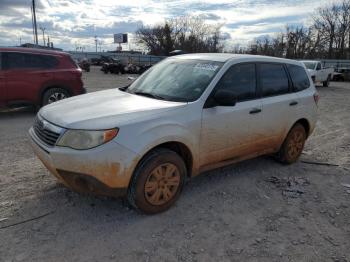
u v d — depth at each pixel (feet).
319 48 197.36
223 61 14.39
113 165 10.55
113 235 10.66
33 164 16.56
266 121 15.53
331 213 12.90
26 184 14.08
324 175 16.94
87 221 11.38
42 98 29.55
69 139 10.61
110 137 10.49
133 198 11.38
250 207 13.00
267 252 10.25
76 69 31.42
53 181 14.42
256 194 14.16
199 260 9.73
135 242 10.37
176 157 12.07
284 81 16.98
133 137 10.82
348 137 25.61
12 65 27.99
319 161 19.22
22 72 28.27
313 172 17.31
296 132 17.89
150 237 10.66
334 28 190.80
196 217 12.01
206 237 10.84
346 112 38.91
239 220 11.99
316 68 77.15
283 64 17.20
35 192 13.34
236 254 10.09
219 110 13.32
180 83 13.91
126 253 9.84
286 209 13.01
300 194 14.43
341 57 190.70
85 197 12.98
